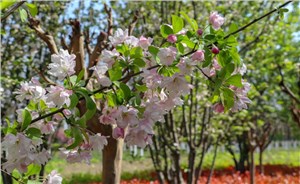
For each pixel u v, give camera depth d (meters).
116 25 7.91
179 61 2.43
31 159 2.26
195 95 7.39
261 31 8.22
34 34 6.91
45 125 2.61
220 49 2.48
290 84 11.58
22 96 2.56
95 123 3.81
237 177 12.03
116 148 4.18
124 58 2.56
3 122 6.60
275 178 12.55
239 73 2.46
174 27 2.47
